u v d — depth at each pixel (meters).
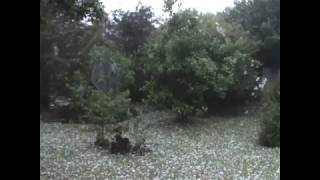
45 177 8.65
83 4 9.88
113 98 13.64
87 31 17.59
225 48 16.53
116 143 11.33
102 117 12.41
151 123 15.52
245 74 17.44
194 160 10.70
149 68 15.83
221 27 18.09
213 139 13.47
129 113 15.03
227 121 16.12
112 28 20.56
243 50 17.56
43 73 16.72
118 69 16.55
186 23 15.72
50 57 16.69
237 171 9.70
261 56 19.03
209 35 16.75
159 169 9.77
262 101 17.66
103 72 15.20
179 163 10.37
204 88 15.34
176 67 15.09
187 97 15.44
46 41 16.70
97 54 15.74
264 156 11.27
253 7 19.61
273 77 18.50
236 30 18.31
